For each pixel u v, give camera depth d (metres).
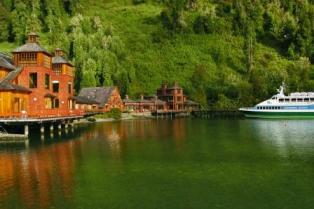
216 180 36.16
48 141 63.38
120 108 160.38
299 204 29.20
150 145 60.22
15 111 70.75
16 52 77.31
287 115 141.25
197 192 32.12
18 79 75.94
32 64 77.31
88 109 131.62
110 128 95.94
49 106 83.25
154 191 32.31
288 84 195.50
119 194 31.36
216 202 29.58
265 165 43.25
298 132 84.00
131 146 58.69
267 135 77.12
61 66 93.12
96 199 29.97
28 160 45.28
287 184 34.75
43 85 78.44
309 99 141.12
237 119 144.25
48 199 29.86
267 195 31.39
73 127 93.94
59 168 40.84
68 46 197.38
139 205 28.75
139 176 37.53
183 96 191.25
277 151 53.78
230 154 50.88
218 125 109.00
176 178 36.81
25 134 65.31
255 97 190.25
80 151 52.88
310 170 40.53
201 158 47.72
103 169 40.59
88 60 178.62
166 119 148.50
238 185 34.38
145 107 182.25
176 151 53.38
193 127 100.94
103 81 182.00
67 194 31.23
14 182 34.69
